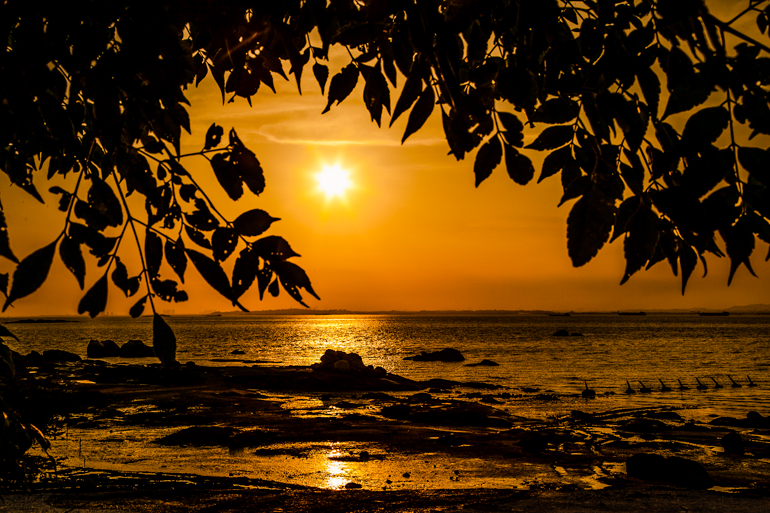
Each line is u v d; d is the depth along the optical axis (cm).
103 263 120
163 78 140
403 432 1769
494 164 129
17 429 287
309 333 13750
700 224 106
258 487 1118
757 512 955
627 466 1270
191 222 129
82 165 134
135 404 2322
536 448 1530
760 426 1942
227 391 2783
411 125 132
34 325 19200
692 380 3841
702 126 105
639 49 117
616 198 117
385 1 128
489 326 18512
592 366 4962
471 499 1035
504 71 126
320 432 1755
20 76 133
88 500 966
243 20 144
